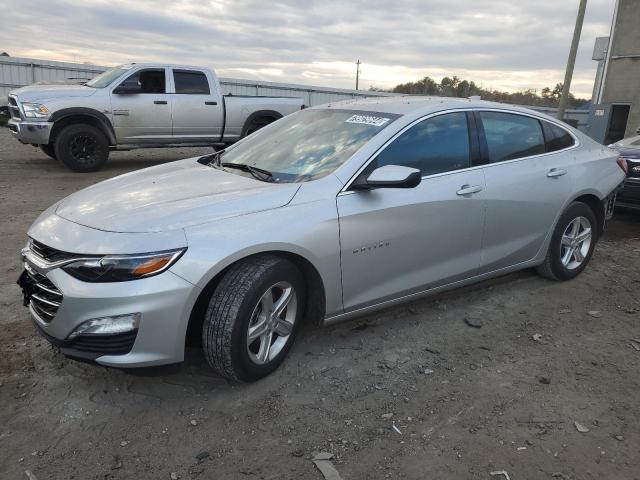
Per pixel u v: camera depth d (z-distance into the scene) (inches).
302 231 128.0
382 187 134.6
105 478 101.0
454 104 167.6
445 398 128.1
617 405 126.9
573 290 196.9
